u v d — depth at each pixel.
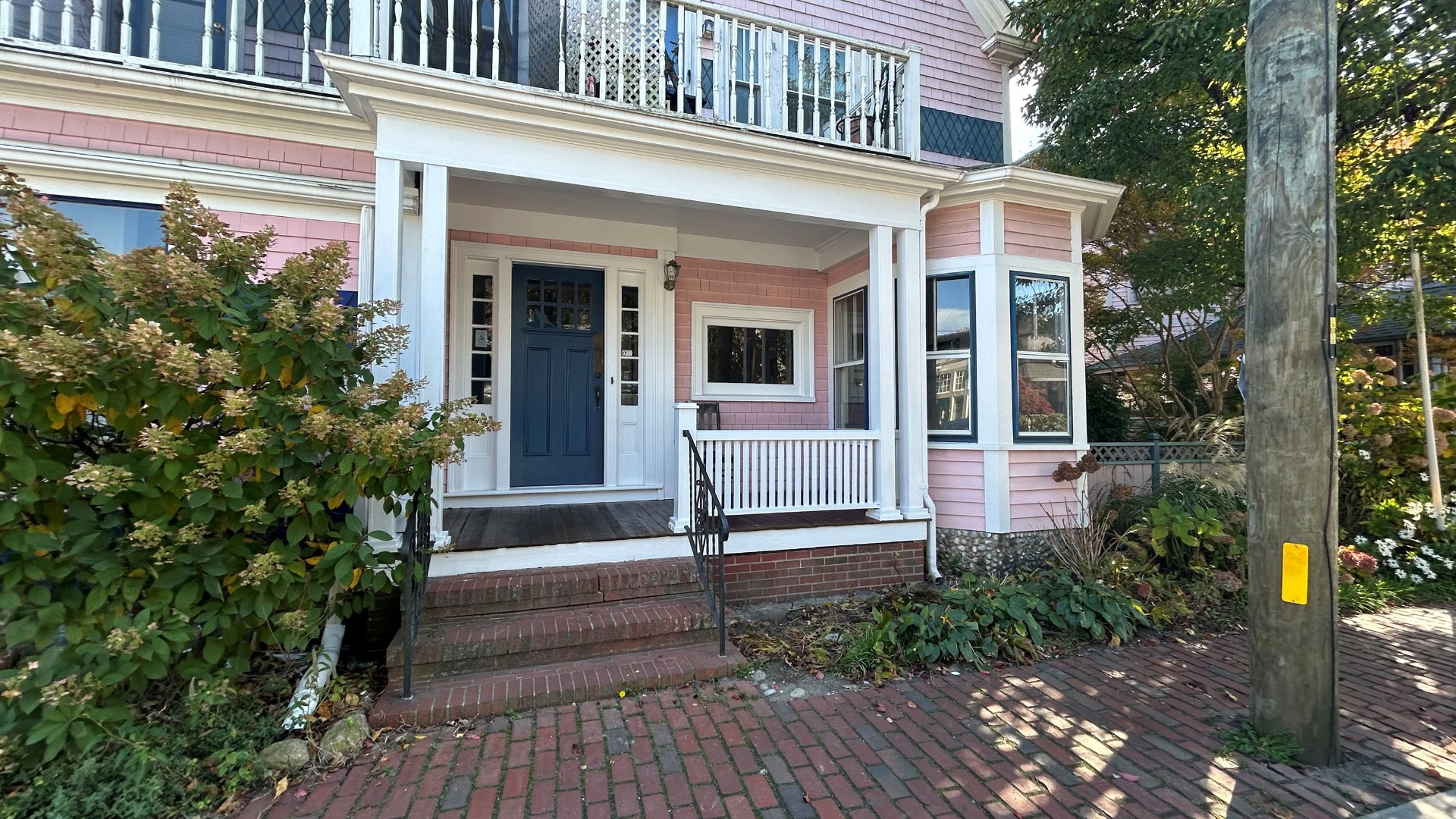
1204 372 8.83
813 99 5.27
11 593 2.41
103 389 2.54
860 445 5.13
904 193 5.23
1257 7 2.91
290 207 4.09
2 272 2.62
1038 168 8.30
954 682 3.49
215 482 2.66
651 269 6.01
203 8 4.38
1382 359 7.06
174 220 2.89
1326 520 2.74
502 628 3.50
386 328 3.32
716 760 2.69
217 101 3.93
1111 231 8.79
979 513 5.45
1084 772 2.63
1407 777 2.62
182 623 2.61
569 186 4.25
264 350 2.82
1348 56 5.62
